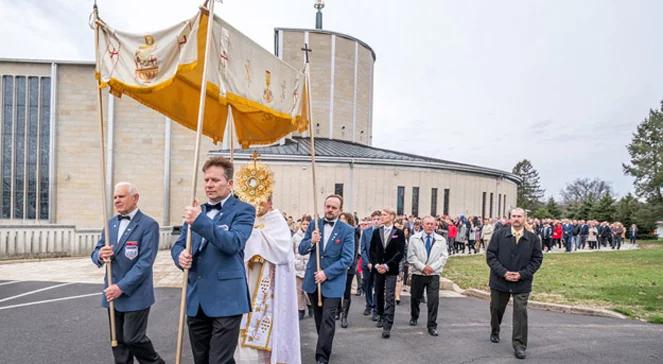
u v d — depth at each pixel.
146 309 4.40
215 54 4.00
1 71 29.48
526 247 6.25
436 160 35.16
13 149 29.61
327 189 28.64
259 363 4.49
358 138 42.03
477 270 15.77
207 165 3.76
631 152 50.72
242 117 6.69
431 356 6.09
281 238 4.56
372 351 6.29
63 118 29.30
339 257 5.76
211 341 3.55
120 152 29.03
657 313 9.03
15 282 11.41
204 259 3.58
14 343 6.18
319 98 39.47
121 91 4.53
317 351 5.48
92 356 5.66
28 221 29.44
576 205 60.19
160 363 4.57
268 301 4.54
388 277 7.14
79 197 29.19
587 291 11.49
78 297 9.48
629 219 50.59
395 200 30.28
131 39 3.96
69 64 29.45
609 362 5.94
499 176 39.06
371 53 44.91
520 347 6.10
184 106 5.61
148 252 4.41
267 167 4.73
